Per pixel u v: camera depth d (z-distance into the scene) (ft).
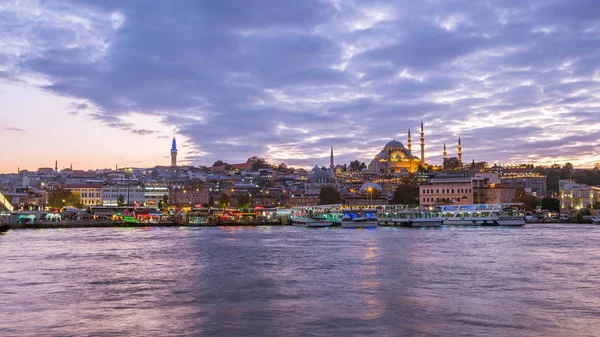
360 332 143.33
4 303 179.11
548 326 148.46
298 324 151.64
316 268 258.98
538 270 246.88
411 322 152.97
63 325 151.43
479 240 424.46
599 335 140.15
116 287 208.74
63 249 359.87
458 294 191.11
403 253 321.11
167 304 178.29
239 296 190.90
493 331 143.84
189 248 369.50
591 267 256.52
